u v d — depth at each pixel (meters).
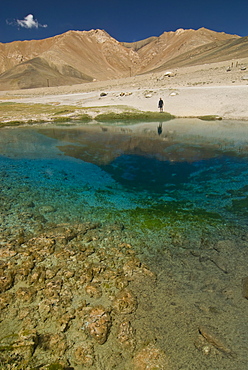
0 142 21.36
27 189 11.56
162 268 6.41
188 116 29.78
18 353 4.15
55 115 33.72
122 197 10.81
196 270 6.31
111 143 20.27
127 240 7.65
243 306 5.20
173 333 4.64
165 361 4.16
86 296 5.48
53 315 4.98
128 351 4.32
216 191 11.15
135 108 35.25
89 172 13.98
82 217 9.05
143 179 12.88
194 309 5.15
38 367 3.96
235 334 4.61
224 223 8.52
